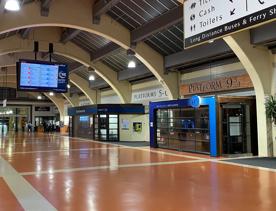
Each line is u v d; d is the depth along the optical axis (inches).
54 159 459.5
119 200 228.5
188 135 560.4
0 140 879.1
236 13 213.3
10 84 1378.0
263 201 223.5
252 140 507.8
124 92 840.9
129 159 458.3
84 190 260.7
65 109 1417.3
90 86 1023.6
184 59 579.2
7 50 657.0
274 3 189.9
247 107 509.4
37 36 681.0
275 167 376.5
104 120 848.3
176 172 345.1
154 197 236.8
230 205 214.1
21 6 472.7
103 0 492.1
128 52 585.0
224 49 494.6
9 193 252.5
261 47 469.7
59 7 508.1
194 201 225.0
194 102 522.6
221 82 553.3
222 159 456.8
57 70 613.9
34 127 1574.8
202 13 240.8
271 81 476.1
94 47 721.6
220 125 490.6
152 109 646.5
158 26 498.9
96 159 458.9
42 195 244.5
